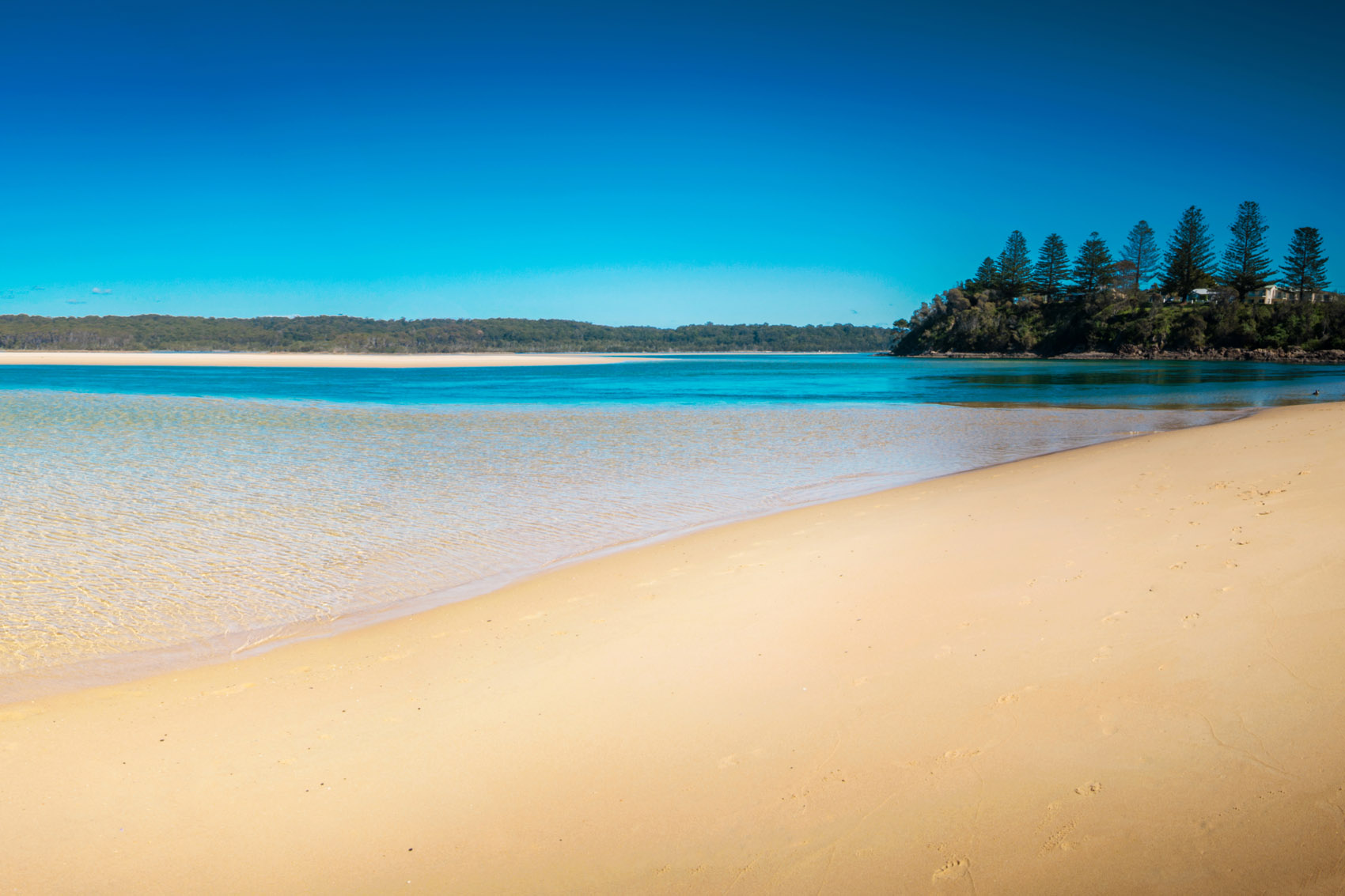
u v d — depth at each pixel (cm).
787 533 984
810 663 553
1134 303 12619
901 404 3691
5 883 350
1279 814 346
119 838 383
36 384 5234
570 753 452
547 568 902
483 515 1205
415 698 533
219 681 580
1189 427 2325
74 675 609
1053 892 317
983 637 570
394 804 407
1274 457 1272
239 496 1364
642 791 410
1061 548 785
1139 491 1066
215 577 880
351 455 1912
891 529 957
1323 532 721
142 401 3694
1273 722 416
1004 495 1141
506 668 579
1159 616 571
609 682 543
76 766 450
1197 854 329
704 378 7231
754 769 422
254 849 374
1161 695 458
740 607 688
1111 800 369
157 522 1160
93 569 915
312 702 533
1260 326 10694
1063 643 544
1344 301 10419
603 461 1800
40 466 1688
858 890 328
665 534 1056
